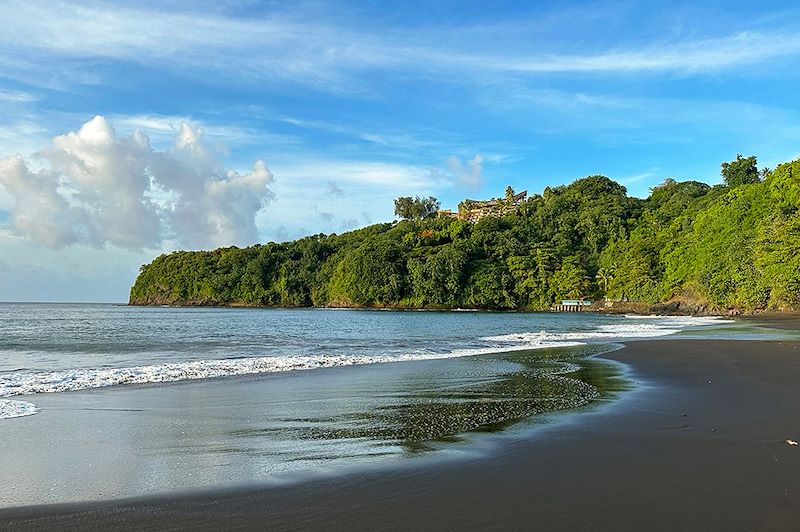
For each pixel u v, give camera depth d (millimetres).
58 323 54844
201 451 8195
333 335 37531
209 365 18375
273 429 9641
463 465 7328
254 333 39312
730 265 80812
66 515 5672
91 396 12766
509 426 9664
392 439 8852
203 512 5758
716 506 5785
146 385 14461
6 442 8641
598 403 11820
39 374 16078
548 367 18672
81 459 7758
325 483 6660
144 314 90750
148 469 7289
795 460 7320
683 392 12891
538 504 5902
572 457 7637
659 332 39375
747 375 15094
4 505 5949
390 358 21328
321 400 12492
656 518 5488
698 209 106812
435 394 13242
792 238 67812
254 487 6531
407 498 6121
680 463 7273
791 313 65812
